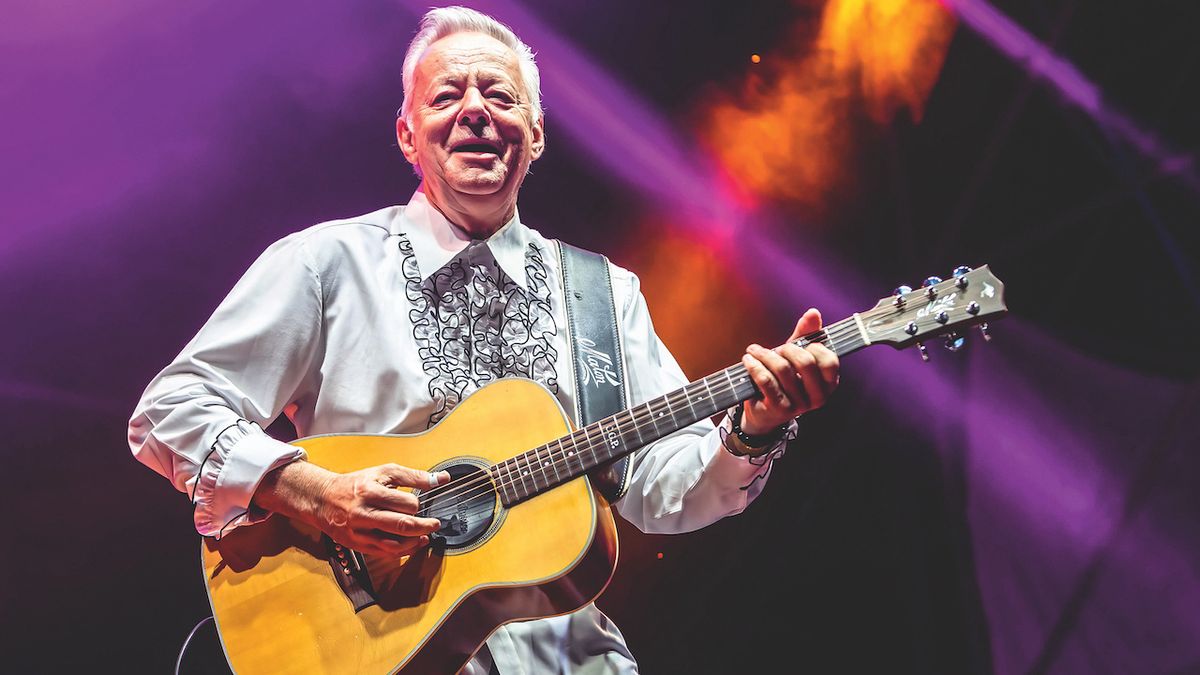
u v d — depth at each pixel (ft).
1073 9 14.12
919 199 15.88
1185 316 12.96
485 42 8.00
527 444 6.89
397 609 6.39
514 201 8.06
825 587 14.74
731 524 15.08
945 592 14.21
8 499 14.43
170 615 14.24
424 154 7.72
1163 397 12.85
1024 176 14.83
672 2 16.30
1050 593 13.25
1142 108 13.62
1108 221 13.88
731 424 6.89
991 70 15.03
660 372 8.23
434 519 6.27
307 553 6.60
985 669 13.60
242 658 6.33
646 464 7.66
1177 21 13.14
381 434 7.00
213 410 6.67
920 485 14.82
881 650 14.28
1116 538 12.82
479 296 7.62
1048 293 14.39
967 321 6.40
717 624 14.71
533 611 6.61
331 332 7.29
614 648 7.18
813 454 15.29
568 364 7.71
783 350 6.38
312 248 7.40
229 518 6.52
